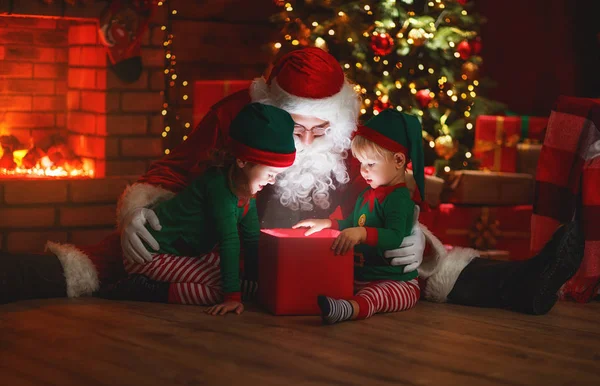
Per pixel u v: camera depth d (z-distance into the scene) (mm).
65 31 5359
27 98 5309
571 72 6473
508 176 5082
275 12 6051
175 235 2953
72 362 2281
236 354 2389
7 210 4719
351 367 2295
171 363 2289
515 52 6695
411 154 2936
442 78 5391
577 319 2951
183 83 5773
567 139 3211
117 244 3139
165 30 5398
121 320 2750
